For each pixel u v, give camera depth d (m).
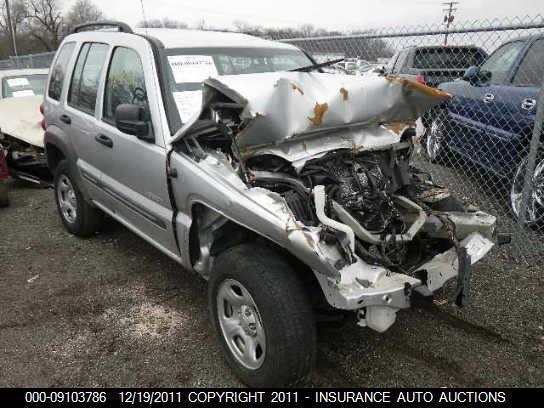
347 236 2.41
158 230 3.41
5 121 6.99
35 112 7.23
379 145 3.18
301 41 6.34
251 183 2.74
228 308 2.83
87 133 4.03
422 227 3.10
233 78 2.65
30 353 3.11
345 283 2.38
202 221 3.06
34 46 38.97
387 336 3.25
